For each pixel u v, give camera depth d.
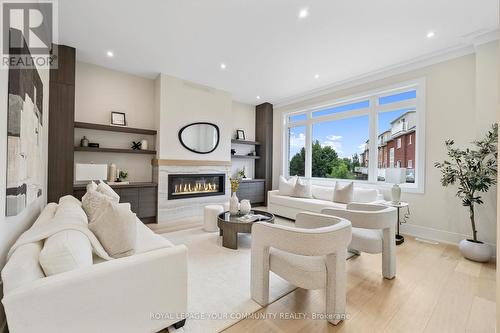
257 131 6.45
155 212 4.23
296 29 2.82
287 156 6.08
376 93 4.18
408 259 2.67
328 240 1.50
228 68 4.02
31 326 0.99
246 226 2.87
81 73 3.84
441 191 3.34
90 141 3.94
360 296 1.89
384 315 1.66
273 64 3.82
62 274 1.09
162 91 4.29
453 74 3.26
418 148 3.59
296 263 1.62
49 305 1.03
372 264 2.50
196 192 4.79
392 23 2.68
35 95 1.82
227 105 5.23
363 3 2.35
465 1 2.30
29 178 1.61
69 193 3.38
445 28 2.76
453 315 1.66
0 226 1.18
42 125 2.37
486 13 2.48
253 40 3.09
